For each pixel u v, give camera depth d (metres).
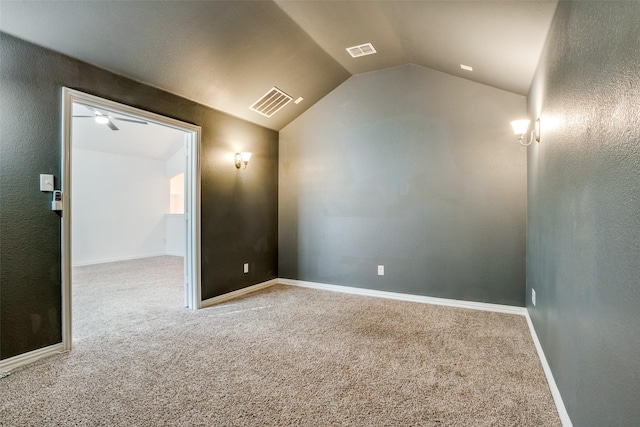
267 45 3.26
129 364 2.37
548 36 2.21
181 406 1.87
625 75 1.01
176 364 2.37
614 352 1.08
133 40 2.66
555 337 1.99
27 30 2.29
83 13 2.32
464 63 3.31
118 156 7.33
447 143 3.88
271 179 4.87
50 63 2.48
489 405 1.89
